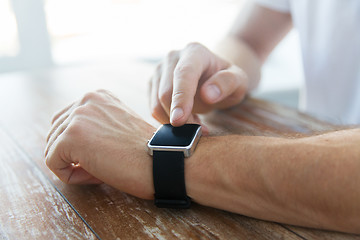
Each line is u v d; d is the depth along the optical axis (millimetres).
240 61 1042
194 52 708
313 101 1268
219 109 875
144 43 2816
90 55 2518
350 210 407
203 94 704
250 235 436
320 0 1163
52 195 548
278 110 865
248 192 461
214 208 499
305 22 1191
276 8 1179
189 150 485
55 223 475
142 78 1256
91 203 523
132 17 2834
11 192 561
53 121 634
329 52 1169
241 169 470
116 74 1334
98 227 463
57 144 544
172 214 489
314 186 423
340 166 420
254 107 893
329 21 1150
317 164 431
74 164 557
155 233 447
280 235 435
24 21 2135
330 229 435
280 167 448
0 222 481
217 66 775
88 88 1160
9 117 929
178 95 586
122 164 517
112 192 552
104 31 2711
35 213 500
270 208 452
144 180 508
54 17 2412
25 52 2188
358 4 1081
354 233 428
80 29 2586
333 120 786
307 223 441
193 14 3090
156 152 490
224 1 3160
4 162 669
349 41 1126
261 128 741
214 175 479
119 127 580
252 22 1182
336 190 412
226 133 709
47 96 1104
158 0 2922
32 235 451
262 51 1215
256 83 1070
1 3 2062
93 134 549
